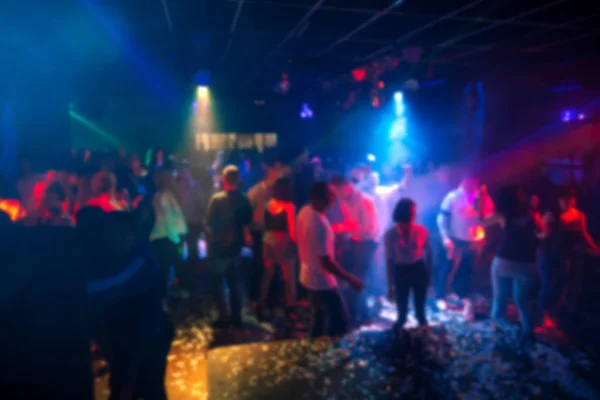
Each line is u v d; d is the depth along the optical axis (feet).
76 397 3.58
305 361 13.16
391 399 11.18
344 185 18.57
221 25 18.71
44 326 3.45
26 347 3.43
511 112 28.40
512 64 27.22
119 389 8.11
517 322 16.03
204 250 28.78
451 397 11.19
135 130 45.47
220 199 16.16
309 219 13.17
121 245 7.64
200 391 12.29
